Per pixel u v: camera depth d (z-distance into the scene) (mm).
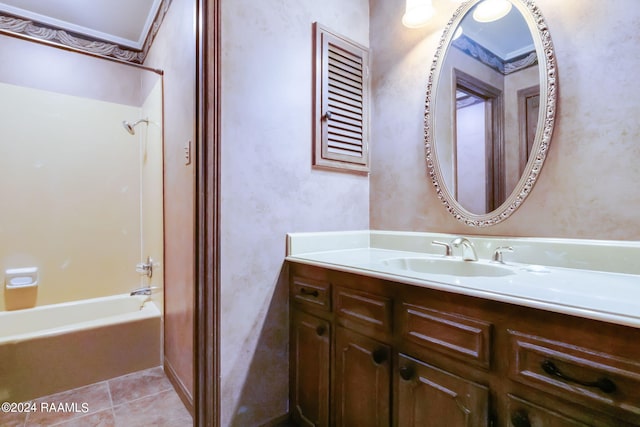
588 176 1067
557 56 1136
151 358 2043
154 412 1578
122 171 2605
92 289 2469
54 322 2250
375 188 1808
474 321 823
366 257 1436
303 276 1410
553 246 1136
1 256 2158
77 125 2428
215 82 1275
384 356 1044
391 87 1727
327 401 1269
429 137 1541
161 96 2066
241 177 1348
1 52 2162
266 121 1419
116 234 2574
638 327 572
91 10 2221
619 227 1005
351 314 1167
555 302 687
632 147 979
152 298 2375
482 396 805
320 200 1616
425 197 1569
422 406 935
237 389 1347
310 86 1582
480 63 1359
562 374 671
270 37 1436
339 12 1702
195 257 1329
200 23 1295
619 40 1003
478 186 1363
